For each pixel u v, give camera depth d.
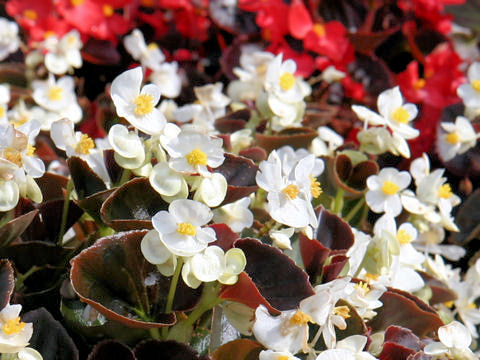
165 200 0.43
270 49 0.83
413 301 0.48
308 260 0.48
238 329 0.44
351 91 0.83
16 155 0.42
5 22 0.78
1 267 0.41
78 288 0.41
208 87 0.70
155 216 0.41
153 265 0.43
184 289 0.43
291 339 0.42
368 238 0.52
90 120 0.79
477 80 0.70
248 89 0.74
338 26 0.81
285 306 0.42
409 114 0.58
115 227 0.43
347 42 0.81
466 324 0.61
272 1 0.82
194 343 0.45
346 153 0.58
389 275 0.51
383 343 0.46
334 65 0.83
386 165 0.77
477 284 0.61
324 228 0.50
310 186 0.48
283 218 0.44
